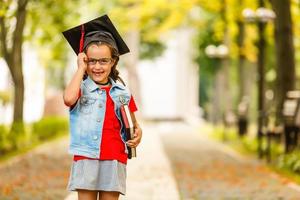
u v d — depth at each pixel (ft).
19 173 41.73
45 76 105.91
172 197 32.17
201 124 119.03
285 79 56.80
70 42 17.52
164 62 162.61
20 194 32.42
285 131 50.11
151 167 46.91
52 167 45.93
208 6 80.43
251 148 61.77
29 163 47.88
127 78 137.28
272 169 46.19
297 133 49.88
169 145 73.00
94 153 16.85
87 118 16.94
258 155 56.59
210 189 36.01
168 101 164.14
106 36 17.19
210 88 160.04
